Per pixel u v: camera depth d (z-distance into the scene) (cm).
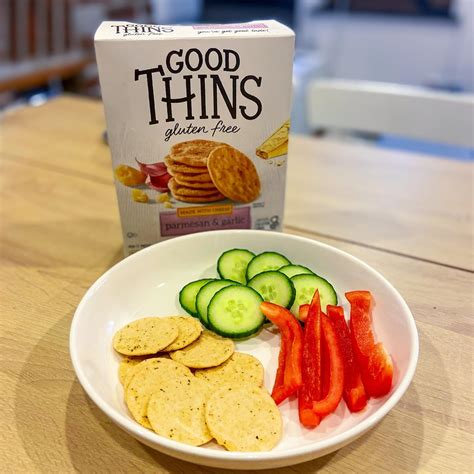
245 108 38
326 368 32
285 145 40
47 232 49
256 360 33
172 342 33
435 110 77
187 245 41
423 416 31
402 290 42
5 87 114
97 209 53
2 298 40
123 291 38
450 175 61
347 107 83
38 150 66
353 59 178
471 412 31
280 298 36
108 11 141
